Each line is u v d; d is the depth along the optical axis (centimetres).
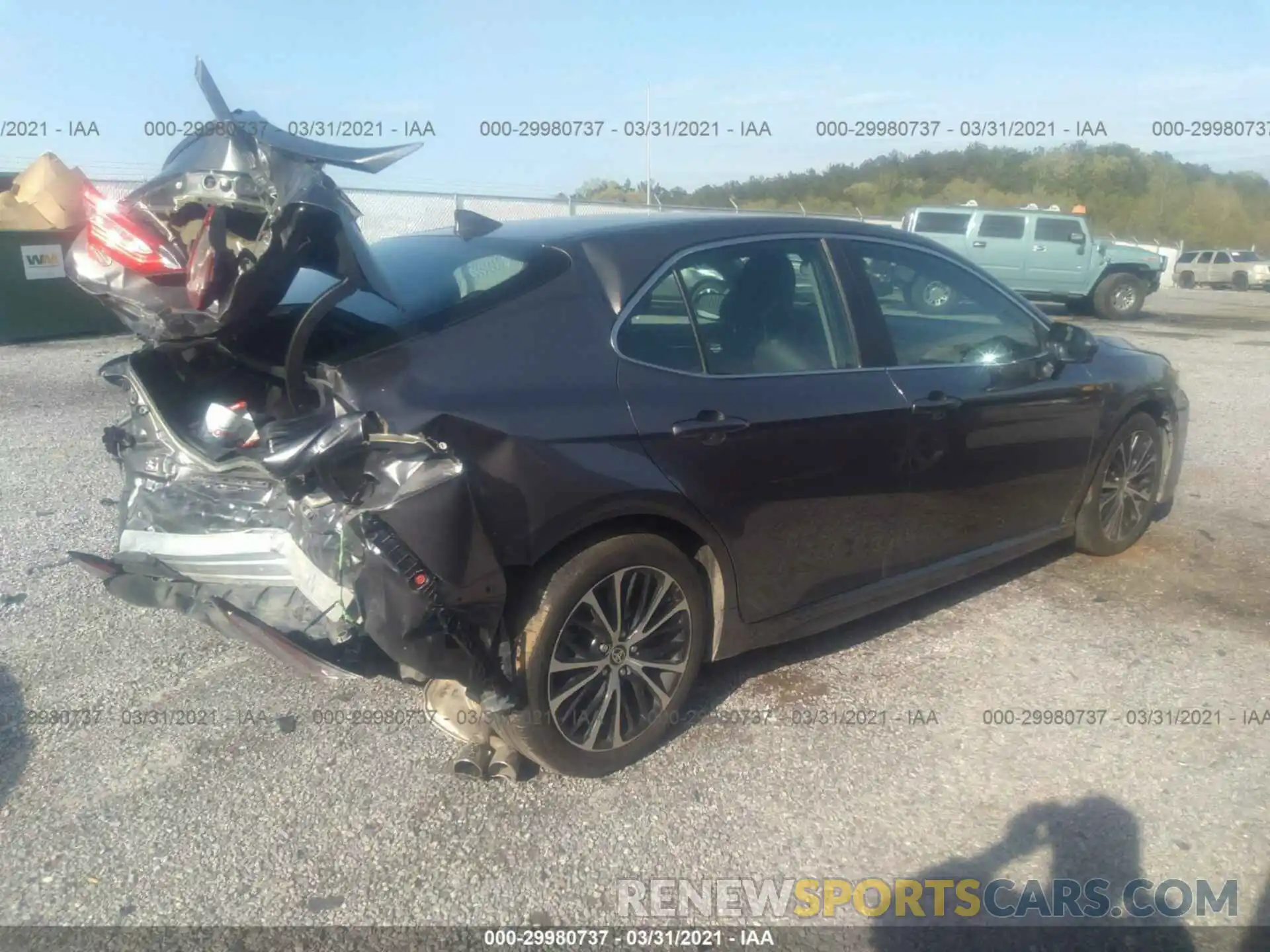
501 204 1875
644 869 302
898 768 353
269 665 420
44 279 1319
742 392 361
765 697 400
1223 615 476
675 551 348
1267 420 916
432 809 328
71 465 706
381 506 280
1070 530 513
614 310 346
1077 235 2094
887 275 424
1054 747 365
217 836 313
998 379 445
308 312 300
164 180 304
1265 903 289
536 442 308
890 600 428
